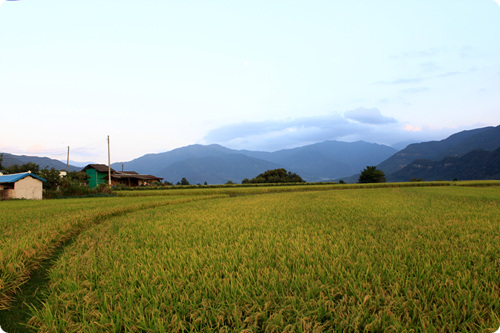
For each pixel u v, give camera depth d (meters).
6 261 5.45
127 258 5.73
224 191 36.88
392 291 3.80
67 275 5.04
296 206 14.94
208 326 3.22
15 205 17.28
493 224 8.52
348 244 6.43
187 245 6.65
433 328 3.02
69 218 10.80
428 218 9.94
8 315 4.18
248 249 5.95
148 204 18.45
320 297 3.62
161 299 3.83
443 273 4.30
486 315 3.38
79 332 3.27
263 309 3.48
